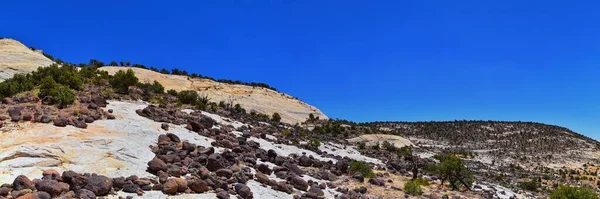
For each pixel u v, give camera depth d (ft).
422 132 432.25
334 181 62.28
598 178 243.81
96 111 63.52
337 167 71.82
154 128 61.87
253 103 233.96
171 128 65.41
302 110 259.60
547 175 232.12
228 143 63.57
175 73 286.66
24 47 177.58
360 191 56.24
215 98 222.69
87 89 92.79
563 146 394.32
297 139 112.16
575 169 289.94
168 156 46.37
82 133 49.70
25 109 58.34
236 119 114.32
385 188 62.90
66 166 39.60
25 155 39.50
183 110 97.86
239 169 49.93
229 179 44.86
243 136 80.23
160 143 53.57
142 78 225.15
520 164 292.40
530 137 428.97
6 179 34.68
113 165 42.29
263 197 43.52
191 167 46.19
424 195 61.21
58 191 32.58
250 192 41.98
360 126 262.67
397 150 172.76
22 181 32.55
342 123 255.70
